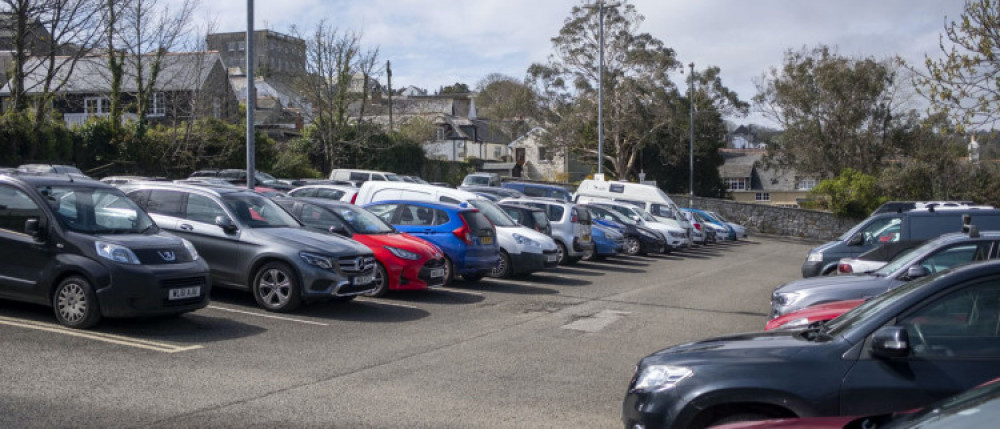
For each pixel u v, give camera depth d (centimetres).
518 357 942
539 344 1031
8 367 766
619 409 730
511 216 1988
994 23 1575
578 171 7131
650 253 2772
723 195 6975
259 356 882
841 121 5531
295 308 1148
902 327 490
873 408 486
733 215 5178
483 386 795
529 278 1819
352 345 969
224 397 713
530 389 791
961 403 353
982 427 316
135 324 1005
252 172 1852
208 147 3772
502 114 5900
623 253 2525
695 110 6084
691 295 1641
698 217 3638
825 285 983
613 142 5997
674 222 3030
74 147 3092
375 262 1264
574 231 2161
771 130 7625
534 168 7256
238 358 866
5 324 947
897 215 1585
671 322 1260
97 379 747
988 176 4331
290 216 1286
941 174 4528
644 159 6494
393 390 765
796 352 516
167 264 976
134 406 672
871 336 505
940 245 997
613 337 1105
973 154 4400
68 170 2089
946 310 509
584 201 2938
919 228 1413
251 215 1218
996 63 1602
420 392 762
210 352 888
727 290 1761
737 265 2575
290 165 4128
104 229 992
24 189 979
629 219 2834
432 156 5975
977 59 1605
